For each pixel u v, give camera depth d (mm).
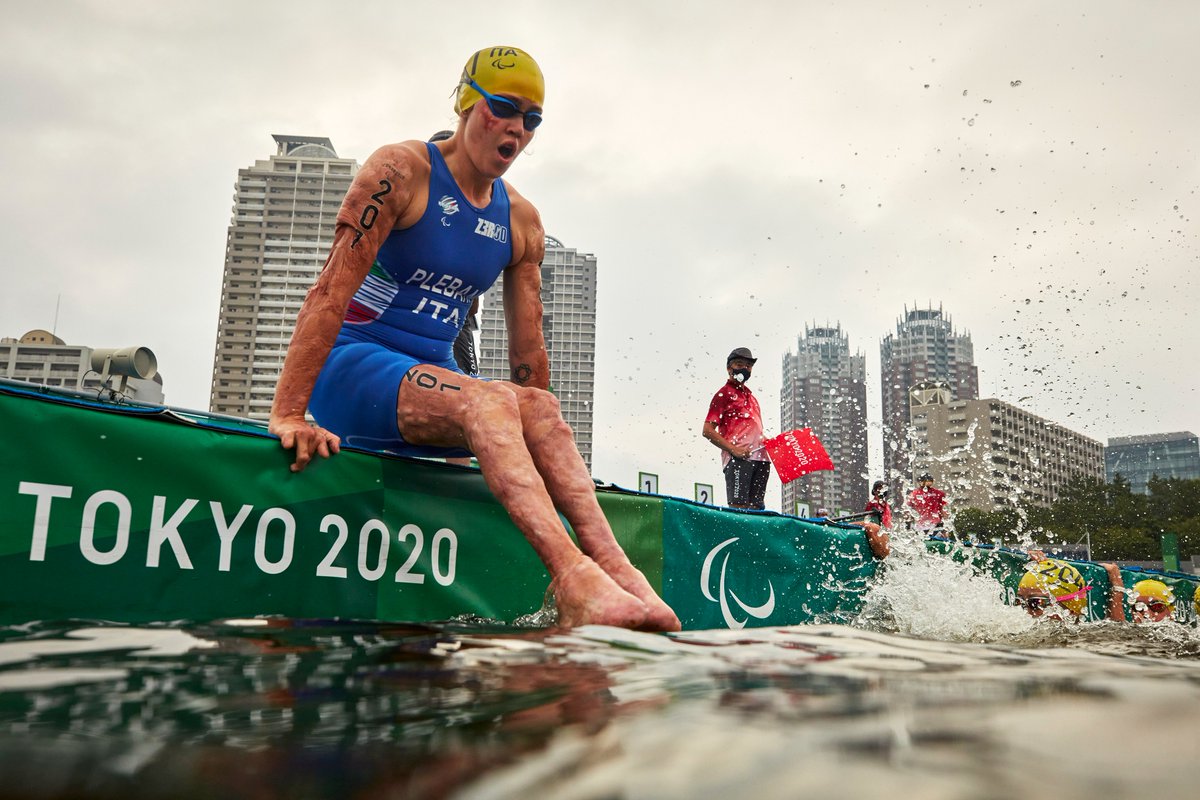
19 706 597
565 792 406
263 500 1939
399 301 2531
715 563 3191
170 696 638
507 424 2074
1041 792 372
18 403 1609
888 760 434
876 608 3990
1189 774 401
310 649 862
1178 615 6980
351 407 2404
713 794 389
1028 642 3133
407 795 414
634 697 627
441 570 2297
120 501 1718
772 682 683
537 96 2430
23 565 1582
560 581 1830
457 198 2506
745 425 6105
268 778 442
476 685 687
